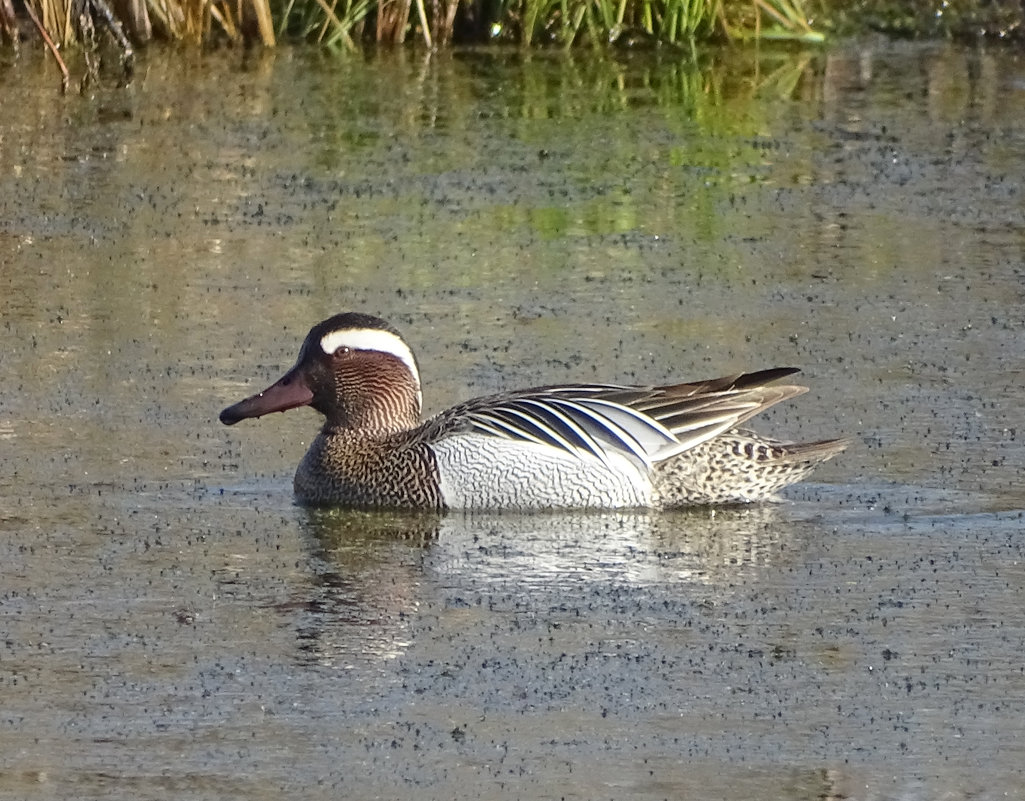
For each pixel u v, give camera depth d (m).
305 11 27.06
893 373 15.80
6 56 25.94
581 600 11.52
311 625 11.06
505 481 13.36
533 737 9.63
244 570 11.98
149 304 17.56
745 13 27.38
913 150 23.11
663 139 23.50
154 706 9.94
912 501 13.23
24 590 11.52
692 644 10.84
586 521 13.19
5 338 16.52
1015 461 13.88
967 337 16.78
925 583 11.77
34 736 9.56
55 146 22.78
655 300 17.92
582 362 16.05
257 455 14.23
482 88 25.36
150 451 14.08
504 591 11.68
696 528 12.95
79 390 15.25
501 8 27.06
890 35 27.94
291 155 22.67
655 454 13.36
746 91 25.45
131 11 26.22
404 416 13.80
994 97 25.28
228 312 17.36
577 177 22.02
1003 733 9.73
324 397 13.67
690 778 9.19
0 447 13.99
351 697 10.10
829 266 19.03
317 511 13.34
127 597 11.45
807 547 12.47
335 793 9.01
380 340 13.70
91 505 13.02
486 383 15.49
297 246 19.50
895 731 9.73
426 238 19.84
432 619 11.20
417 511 13.41
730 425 13.51
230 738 9.58
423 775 9.19
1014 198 21.36
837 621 11.16
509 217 20.59
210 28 26.72
